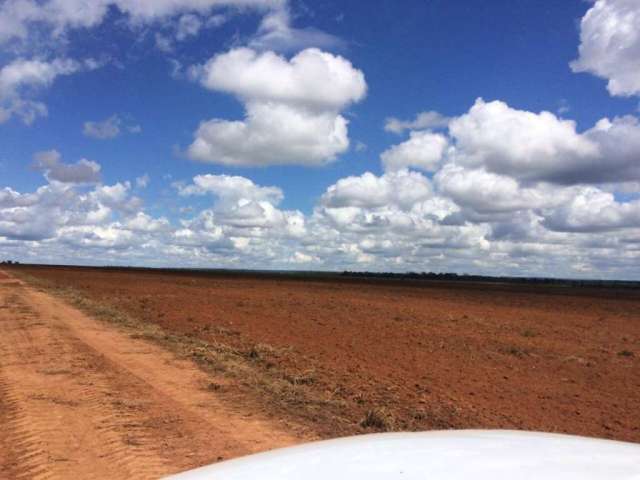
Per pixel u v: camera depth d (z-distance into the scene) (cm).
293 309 2895
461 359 1572
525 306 3850
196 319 2236
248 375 1170
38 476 615
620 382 1362
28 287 4244
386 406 995
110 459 665
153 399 954
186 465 652
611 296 5641
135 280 6119
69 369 1196
